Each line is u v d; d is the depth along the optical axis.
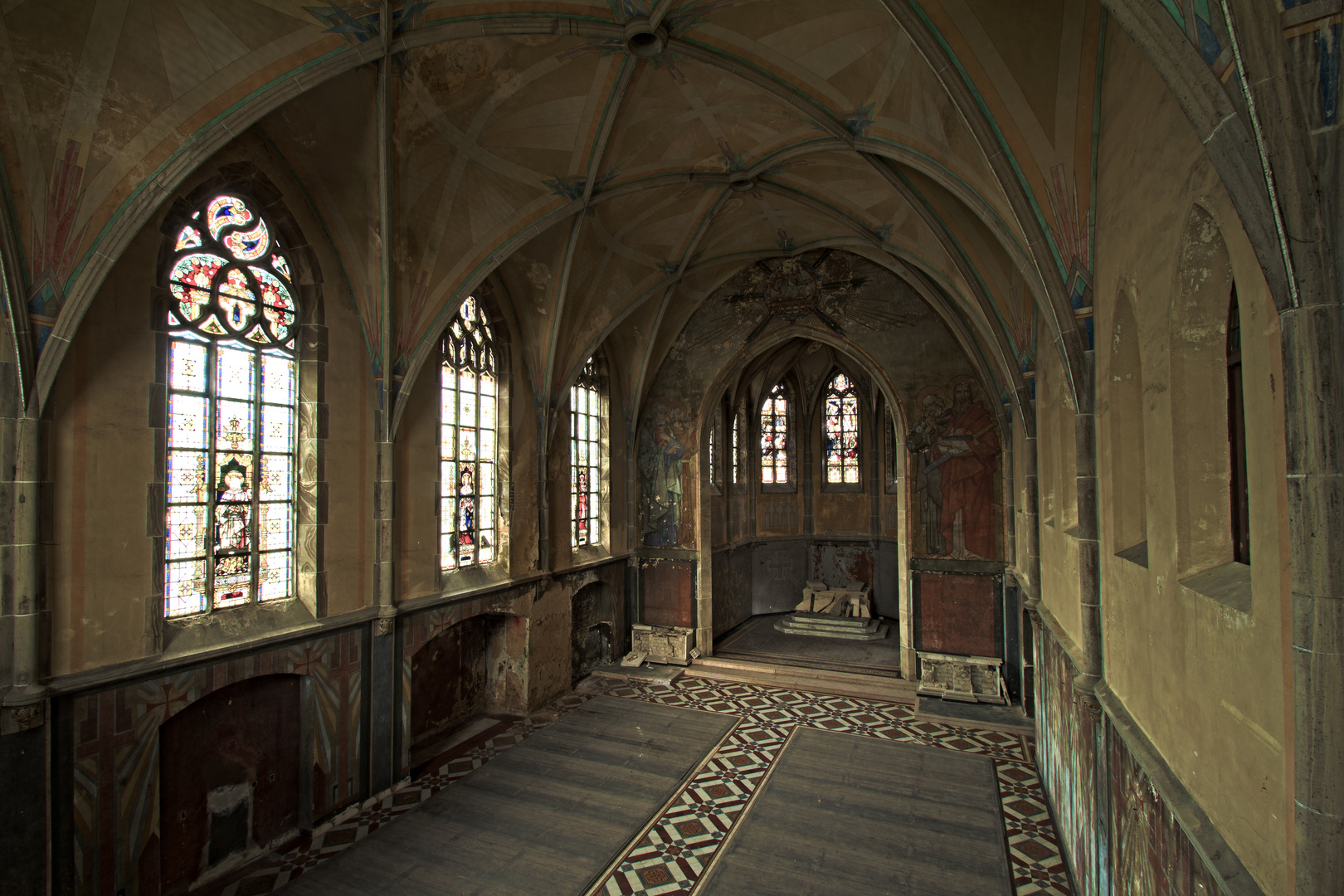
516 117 9.85
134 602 7.21
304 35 7.24
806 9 8.13
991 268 10.85
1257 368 3.12
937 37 6.61
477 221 10.70
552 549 14.73
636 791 10.25
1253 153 2.62
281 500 9.11
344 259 9.79
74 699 6.66
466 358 12.61
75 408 6.75
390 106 8.67
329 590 9.46
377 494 10.23
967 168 7.98
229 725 8.41
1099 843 6.55
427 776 10.85
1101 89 6.13
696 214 13.94
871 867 8.23
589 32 8.51
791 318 16.73
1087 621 6.58
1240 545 4.09
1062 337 6.71
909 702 14.48
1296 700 2.60
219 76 6.95
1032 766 11.23
